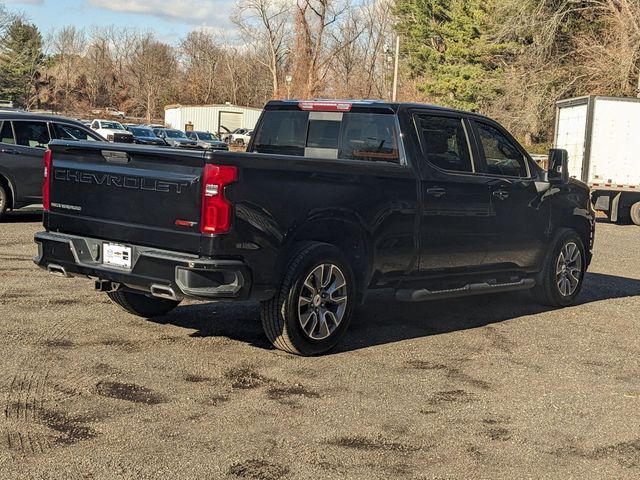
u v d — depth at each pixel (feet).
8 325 22.15
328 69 214.28
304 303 19.97
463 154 24.53
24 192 44.57
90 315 23.73
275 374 18.92
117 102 380.78
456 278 24.49
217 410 16.34
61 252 20.40
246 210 18.39
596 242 53.72
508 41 132.57
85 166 20.04
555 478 13.91
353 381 18.74
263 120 25.64
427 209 22.76
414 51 190.49
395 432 15.69
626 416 17.31
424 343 22.68
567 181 28.09
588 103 70.85
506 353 22.07
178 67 382.63
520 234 26.32
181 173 18.31
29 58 359.87
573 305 29.35
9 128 44.32
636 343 23.85
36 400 16.37
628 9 109.70
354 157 23.56
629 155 71.00
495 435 15.81
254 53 260.01
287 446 14.69
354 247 21.48
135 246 19.03
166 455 13.99
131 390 17.28
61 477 12.92
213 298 18.21
